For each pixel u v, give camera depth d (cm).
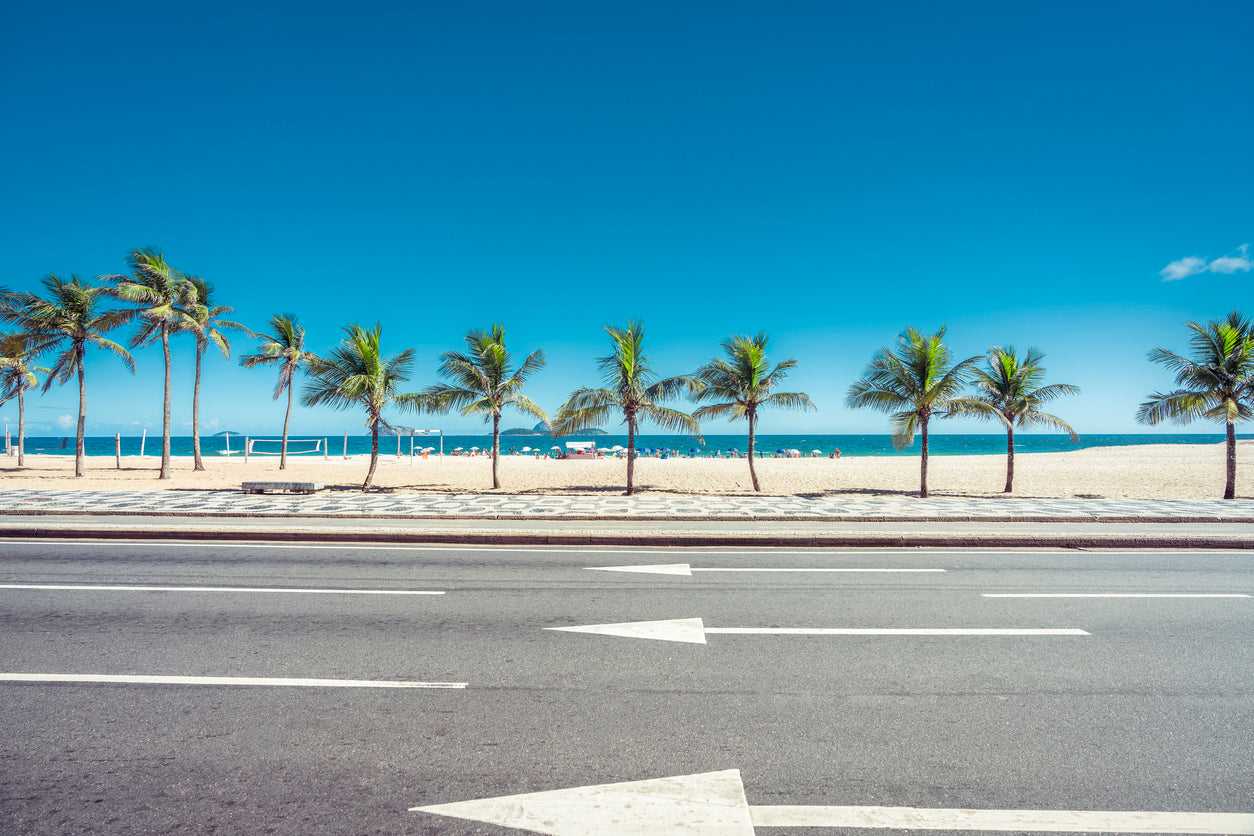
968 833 263
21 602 612
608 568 790
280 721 362
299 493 1614
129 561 811
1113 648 493
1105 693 407
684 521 1121
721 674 438
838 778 305
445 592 663
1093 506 1302
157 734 345
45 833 259
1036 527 1063
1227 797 289
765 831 264
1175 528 1059
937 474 2784
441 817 272
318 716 369
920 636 522
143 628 533
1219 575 758
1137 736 348
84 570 755
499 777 304
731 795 290
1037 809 280
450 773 307
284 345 3047
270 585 689
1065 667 453
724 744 338
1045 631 535
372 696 398
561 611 593
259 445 10188
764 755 327
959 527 1062
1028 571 779
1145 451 5112
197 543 947
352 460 4253
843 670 446
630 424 1833
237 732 348
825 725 361
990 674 439
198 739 339
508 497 1488
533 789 294
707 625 551
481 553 889
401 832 261
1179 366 1648
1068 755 327
